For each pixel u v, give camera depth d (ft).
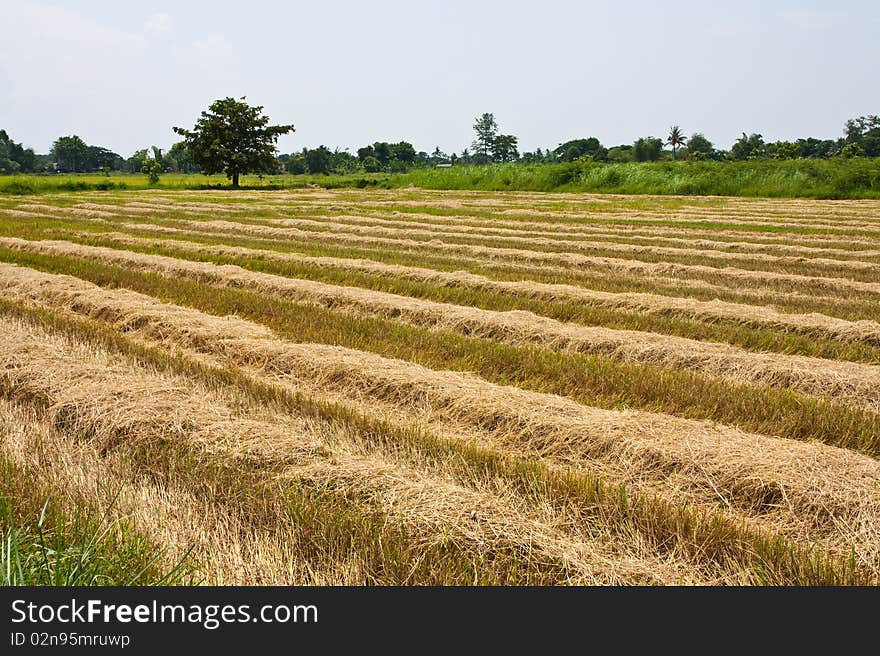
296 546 16.10
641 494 18.67
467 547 16.05
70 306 40.93
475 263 57.62
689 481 19.86
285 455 20.13
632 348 32.78
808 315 39.73
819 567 15.60
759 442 21.58
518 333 35.73
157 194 178.60
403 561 15.40
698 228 87.76
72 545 15.46
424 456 21.04
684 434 22.09
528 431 22.85
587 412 23.89
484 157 490.08
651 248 67.56
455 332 36.70
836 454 20.71
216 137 232.32
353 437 22.44
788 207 124.77
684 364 31.32
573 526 17.40
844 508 18.10
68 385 25.11
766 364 30.04
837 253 65.16
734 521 17.71
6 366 27.14
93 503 17.74
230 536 16.42
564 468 20.95
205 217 98.22
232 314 39.29
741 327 38.73
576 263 59.36
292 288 45.34
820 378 28.45
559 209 119.75
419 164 483.10
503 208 121.60
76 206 118.01
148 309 37.99
